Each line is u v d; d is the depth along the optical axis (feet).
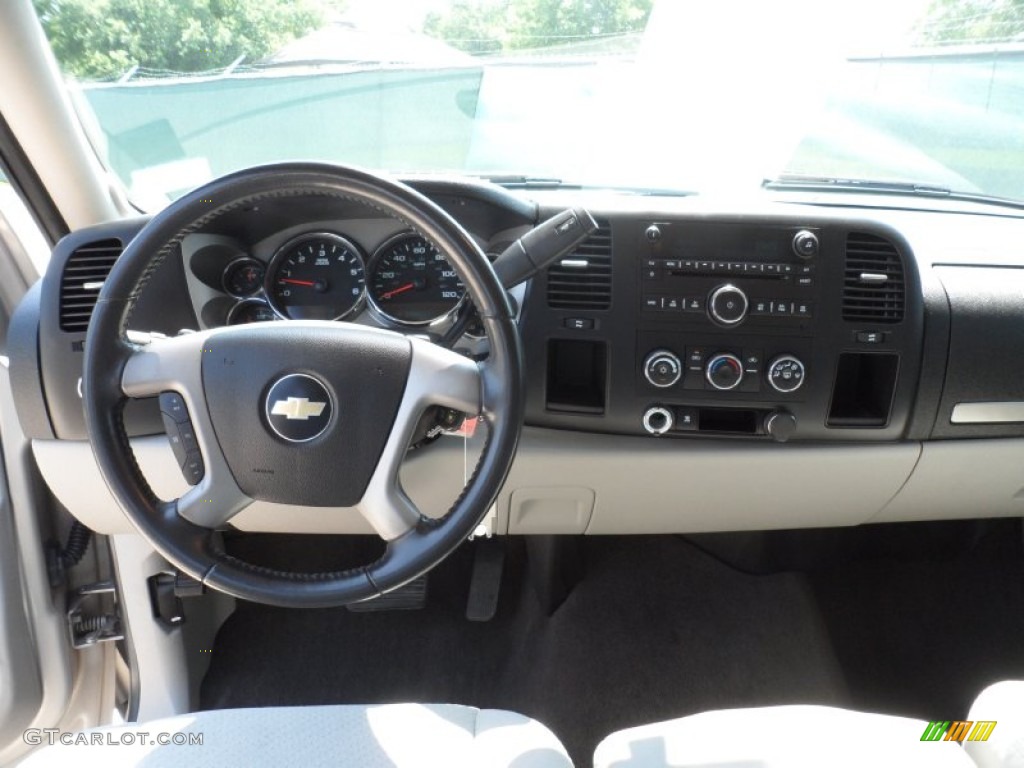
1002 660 5.57
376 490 3.00
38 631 4.48
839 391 4.51
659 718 5.28
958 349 4.15
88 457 4.22
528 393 4.19
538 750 3.00
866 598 6.20
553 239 3.06
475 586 6.15
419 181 3.92
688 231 3.99
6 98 4.06
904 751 2.86
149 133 5.20
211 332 2.99
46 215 4.74
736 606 6.17
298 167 2.74
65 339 4.03
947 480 4.53
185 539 2.97
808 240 3.90
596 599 6.26
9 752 4.37
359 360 2.93
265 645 6.00
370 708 3.28
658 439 4.30
